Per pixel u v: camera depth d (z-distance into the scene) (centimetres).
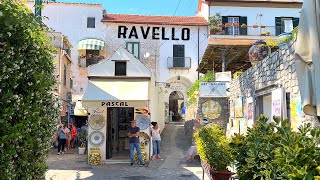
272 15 3288
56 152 1923
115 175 1200
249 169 490
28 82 528
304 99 450
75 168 1355
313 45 432
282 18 3284
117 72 1548
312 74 445
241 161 532
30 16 489
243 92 1267
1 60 427
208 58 1952
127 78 1544
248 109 1148
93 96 1459
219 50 1727
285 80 782
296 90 702
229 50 1722
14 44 475
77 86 3244
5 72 434
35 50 553
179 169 1314
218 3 3266
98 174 1220
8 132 435
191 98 2153
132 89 1492
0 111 426
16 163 502
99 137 1505
